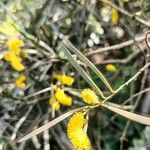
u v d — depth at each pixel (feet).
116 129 0.99
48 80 0.89
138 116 0.48
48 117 0.88
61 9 0.88
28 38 0.82
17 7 0.83
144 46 0.91
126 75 0.93
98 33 0.90
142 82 0.86
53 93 0.85
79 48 0.90
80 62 0.84
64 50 0.49
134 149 0.93
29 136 0.48
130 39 0.93
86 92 0.49
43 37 0.87
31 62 0.86
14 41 0.80
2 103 0.87
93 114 0.94
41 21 0.84
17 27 0.81
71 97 0.90
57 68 0.89
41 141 0.93
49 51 0.86
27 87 0.87
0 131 0.87
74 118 0.48
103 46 0.93
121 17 0.92
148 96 0.96
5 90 0.87
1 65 0.85
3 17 0.81
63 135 0.92
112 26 0.92
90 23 0.89
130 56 0.92
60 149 0.96
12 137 0.83
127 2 0.91
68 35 0.90
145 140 0.93
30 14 0.83
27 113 0.88
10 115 0.89
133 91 0.92
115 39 0.93
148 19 0.91
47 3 0.83
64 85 0.90
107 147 0.98
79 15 0.89
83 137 0.48
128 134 0.98
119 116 0.97
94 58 0.92
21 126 0.89
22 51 0.83
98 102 0.49
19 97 0.87
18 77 0.86
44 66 0.87
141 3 0.90
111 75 0.94
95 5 0.89
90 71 0.92
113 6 0.89
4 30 0.80
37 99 0.89
